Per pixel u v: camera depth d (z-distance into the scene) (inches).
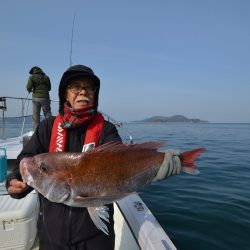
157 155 78.4
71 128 85.0
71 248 79.3
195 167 78.8
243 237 177.8
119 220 139.5
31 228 117.3
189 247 166.4
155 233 108.0
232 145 707.4
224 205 231.0
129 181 74.5
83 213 79.4
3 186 163.2
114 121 199.8
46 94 294.5
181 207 228.1
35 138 87.7
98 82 88.7
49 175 69.8
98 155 72.4
